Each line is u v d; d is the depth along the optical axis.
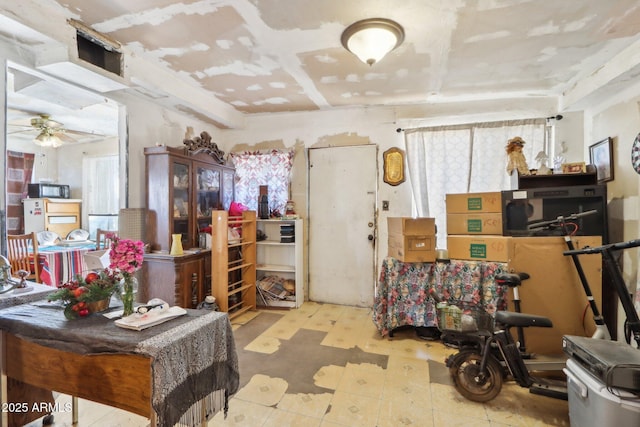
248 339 2.86
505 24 2.00
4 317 1.46
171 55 2.47
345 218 3.90
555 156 3.26
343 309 3.75
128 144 2.96
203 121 3.83
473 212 2.75
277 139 4.11
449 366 2.01
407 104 3.63
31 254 3.58
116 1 1.80
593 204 2.49
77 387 1.31
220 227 3.21
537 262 2.40
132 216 2.99
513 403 1.93
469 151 3.40
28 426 1.70
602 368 1.37
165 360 1.18
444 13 1.89
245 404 1.91
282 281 3.97
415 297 2.81
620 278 1.90
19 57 2.02
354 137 3.84
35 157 5.16
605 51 2.34
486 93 3.24
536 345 2.34
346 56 2.46
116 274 1.58
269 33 2.13
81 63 2.08
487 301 2.56
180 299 2.95
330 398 1.97
